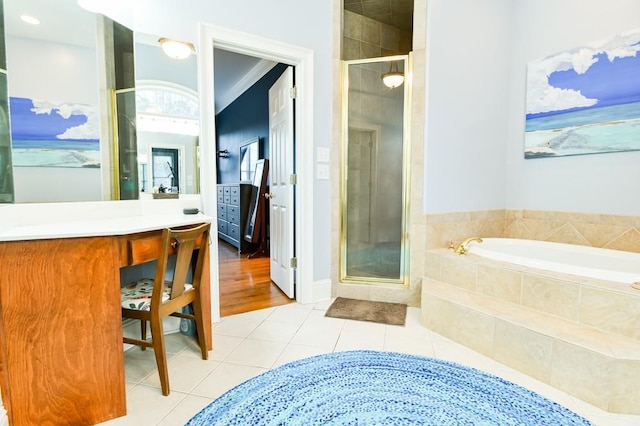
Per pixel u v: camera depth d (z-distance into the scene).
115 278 1.35
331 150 2.75
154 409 1.39
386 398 1.45
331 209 2.78
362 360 1.78
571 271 1.82
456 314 2.00
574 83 2.56
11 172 1.52
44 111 1.63
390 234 2.84
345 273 2.91
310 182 2.64
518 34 2.93
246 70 4.93
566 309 1.72
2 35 1.50
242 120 5.67
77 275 1.27
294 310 2.54
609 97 2.38
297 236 2.71
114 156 1.88
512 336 1.71
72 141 1.72
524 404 1.42
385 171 2.81
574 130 2.58
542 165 2.80
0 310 1.17
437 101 2.58
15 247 1.17
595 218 2.49
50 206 1.63
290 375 1.64
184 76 2.11
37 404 1.23
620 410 1.38
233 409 1.38
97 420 1.31
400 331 2.16
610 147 2.39
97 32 1.80
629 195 2.32
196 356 1.84
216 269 2.30
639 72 2.24
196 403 1.43
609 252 2.25
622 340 1.51
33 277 1.20
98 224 1.56
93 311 1.30
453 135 2.69
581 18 2.50
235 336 2.09
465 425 1.29
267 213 4.66
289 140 2.74
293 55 2.50
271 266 3.36
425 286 2.32
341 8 2.75
